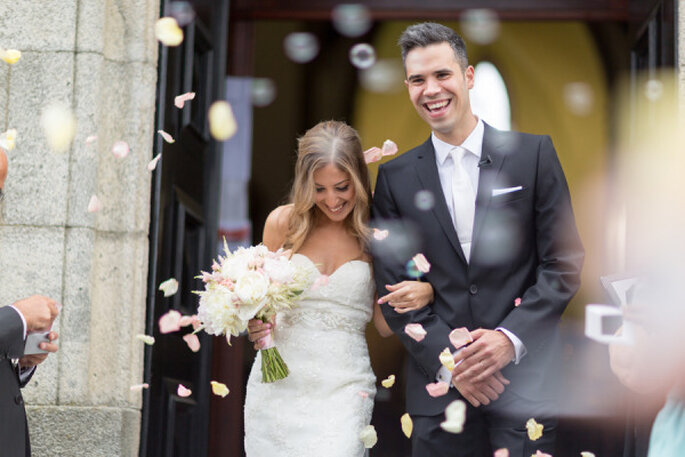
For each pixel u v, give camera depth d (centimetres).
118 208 349
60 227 338
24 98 346
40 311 251
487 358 275
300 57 786
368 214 307
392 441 663
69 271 337
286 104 776
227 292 279
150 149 355
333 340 301
